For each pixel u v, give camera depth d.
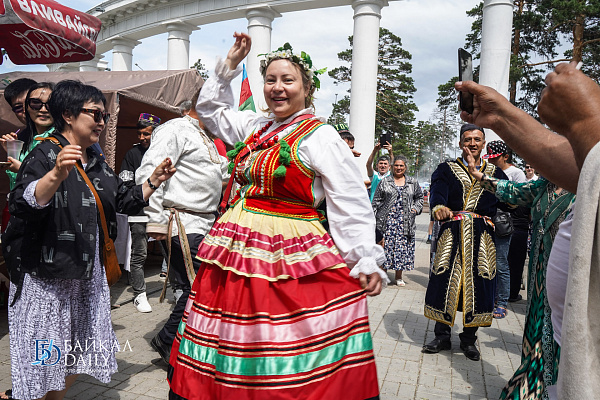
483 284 3.73
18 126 5.46
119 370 3.37
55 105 2.38
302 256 1.90
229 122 2.42
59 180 2.04
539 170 1.30
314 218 2.01
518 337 4.59
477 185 3.79
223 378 1.77
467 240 3.76
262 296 1.80
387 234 6.62
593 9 18.53
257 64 17.55
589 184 0.90
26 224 2.25
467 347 3.94
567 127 0.97
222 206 2.21
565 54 21.31
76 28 4.57
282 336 1.78
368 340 1.91
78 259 2.29
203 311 1.92
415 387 3.32
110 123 5.19
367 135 15.84
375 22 15.87
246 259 1.88
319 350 1.81
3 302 4.54
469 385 3.38
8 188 5.50
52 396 2.47
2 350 3.63
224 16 19.23
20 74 6.42
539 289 1.93
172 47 20.55
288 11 17.97
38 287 2.28
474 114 1.34
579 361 0.90
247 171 2.04
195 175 3.37
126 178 5.35
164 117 7.15
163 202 3.37
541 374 1.77
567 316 0.93
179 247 3.34
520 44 23.30
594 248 0.91
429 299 3.93
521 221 6.00
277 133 2.07
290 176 1.95
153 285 6.10
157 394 3.01
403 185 6.71
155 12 20.98
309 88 2.19
